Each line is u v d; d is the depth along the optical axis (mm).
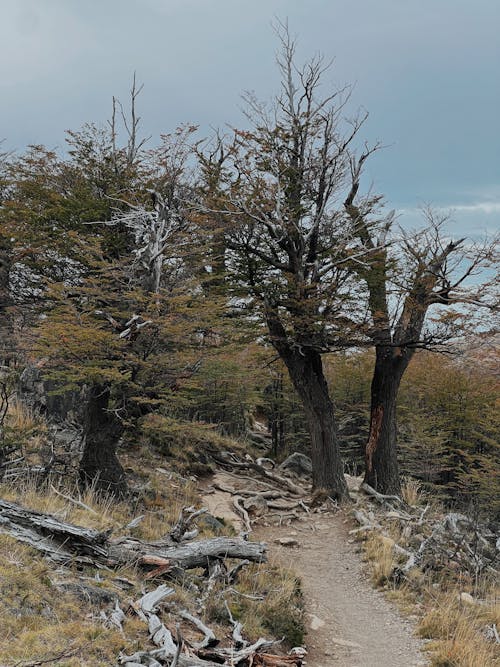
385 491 17906
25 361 16406
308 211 18438
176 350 12000
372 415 18547
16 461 10914
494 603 9445
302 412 26250
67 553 6160
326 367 27906
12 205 15578
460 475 23609
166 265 13938
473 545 12344
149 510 11938
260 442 29109
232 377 20625
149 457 16469
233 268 18484
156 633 5207
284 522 15000
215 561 7711
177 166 15914
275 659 5766
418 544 12516
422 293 17438
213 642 5656
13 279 16609
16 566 5410
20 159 16594
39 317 16344
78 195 15367
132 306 11828
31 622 4715
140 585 6352
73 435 15102
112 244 14398
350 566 11594
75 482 11344
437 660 7039
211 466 18406
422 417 25391
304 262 17906
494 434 25906
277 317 17484
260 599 7789
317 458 17359
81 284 15062
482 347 17328
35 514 6305
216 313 13141
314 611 8945
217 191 17781
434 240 17281
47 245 14914
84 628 4871
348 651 7441
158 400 10867
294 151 18578
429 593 9578
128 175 15812
